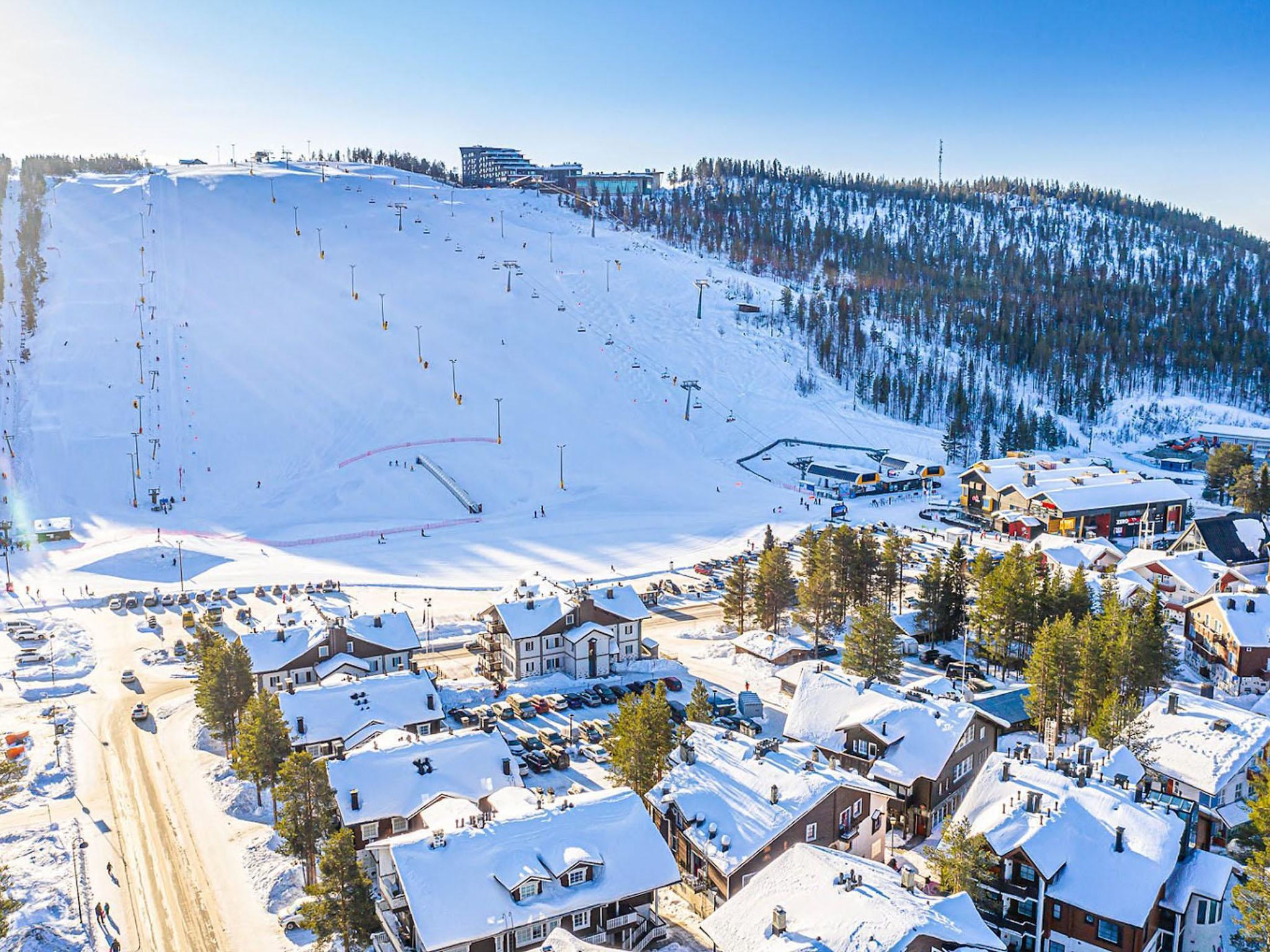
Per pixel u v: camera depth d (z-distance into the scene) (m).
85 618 125.94
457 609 129.12
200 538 170.12
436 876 51.66
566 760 81.75
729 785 63.09
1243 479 179.38
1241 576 114.06
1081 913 51.50
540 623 103.12
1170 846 52.78
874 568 117.88
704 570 146.75
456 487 199.00
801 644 109.25
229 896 63.28
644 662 107.38
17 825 71.56
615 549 162.75
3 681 102.44
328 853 53.94
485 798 65.00
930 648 109.81
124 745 86.56
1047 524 166.88
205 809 74.62
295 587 139.38
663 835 64.38
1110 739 70.81
